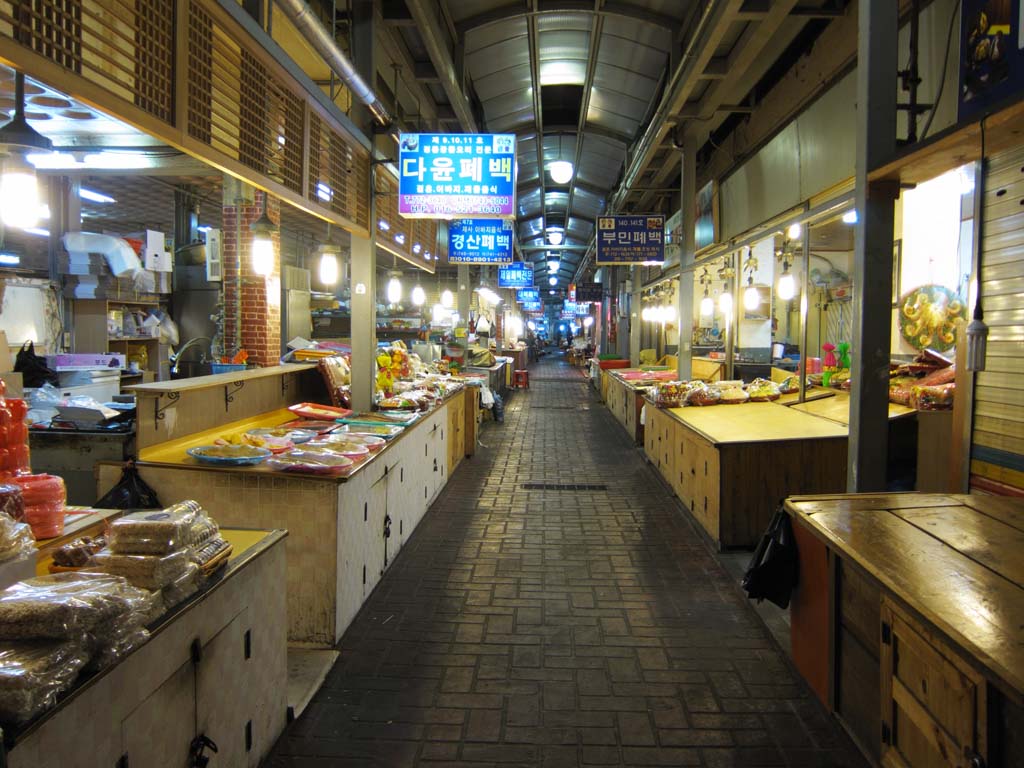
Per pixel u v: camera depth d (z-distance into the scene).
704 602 4.01
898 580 1.98
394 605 3.95
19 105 2.31
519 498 6.57
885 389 3.19
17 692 1.32
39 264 7.40
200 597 2.00
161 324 8.52
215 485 3.45
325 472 3.48
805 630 2.99
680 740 2.65
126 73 2.38
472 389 8.84
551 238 21.73
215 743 2.11
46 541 2.24
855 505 2.80
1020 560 2.14
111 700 1.59
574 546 5.07
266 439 4.18
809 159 6.57
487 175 5.61
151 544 1.92
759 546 3.14
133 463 3.51
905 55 4.75
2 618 1.45
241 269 7.09
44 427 3.75
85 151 3.86
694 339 12.93
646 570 4.55
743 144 8.76
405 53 7.05
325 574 3.39
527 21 6.95
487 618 3.78
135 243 7.88
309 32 3.83
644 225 10.73
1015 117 2.14
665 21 6.70
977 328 2.35
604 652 3.38
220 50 3.05
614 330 21.67
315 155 4.36
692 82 6.27
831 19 6.01
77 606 1.50
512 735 2.68
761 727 2.73
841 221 6.49
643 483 7.23
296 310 8.91
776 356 9.87
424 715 2.82
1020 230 3.03
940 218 5.50
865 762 2.49
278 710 2.62
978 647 1.58
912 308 5.93
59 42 2.08
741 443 4.80
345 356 6.80
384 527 4.38
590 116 10.27
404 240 7.30
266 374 4.83
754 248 10.41
